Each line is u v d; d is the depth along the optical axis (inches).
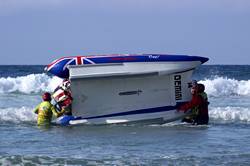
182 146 1085.8
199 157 964.6
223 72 5585.6
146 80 1402.6
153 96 1408.7
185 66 1393.9
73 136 1214.9
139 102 1406.3
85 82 1375.5
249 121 1525.6
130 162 916.6
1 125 1392.7
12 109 1590.8
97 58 1363.2
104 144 1104.8
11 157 927.0
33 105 1854.1
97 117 1401.3
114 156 968.3
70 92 1387.8
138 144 1107.9
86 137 1201.4
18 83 2507.4
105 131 1296.8
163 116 1412.4
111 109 1402.6
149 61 1375.5
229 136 1224.8
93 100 1393.9
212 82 2610.7
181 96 1417.3
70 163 903.7
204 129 1343.5
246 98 2294.5
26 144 1101.7
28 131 1293.1
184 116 1427.2
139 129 1334.9
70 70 1348.4
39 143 1114.7
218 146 1088.8
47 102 1407.5
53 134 1243.8
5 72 5403.5
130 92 1400.1
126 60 1366.9
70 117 1395.2
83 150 1032.8
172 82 1408.7
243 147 1079.6
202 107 1421.0
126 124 1405.0
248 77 4753.9
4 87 2464.3
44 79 2546.8
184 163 914.7
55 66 1364.4
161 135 1234.0
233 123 1472.7
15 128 1343.5
